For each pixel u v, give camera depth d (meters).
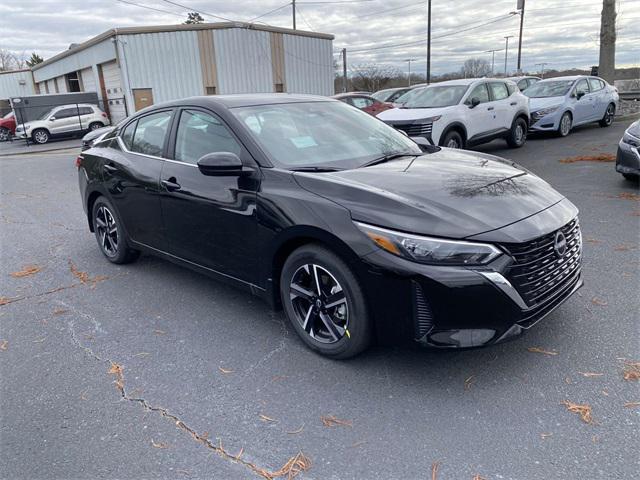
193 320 3.80
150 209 4.25
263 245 3.28
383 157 3.72
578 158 9.79
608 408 2.57
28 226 6.98
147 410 2.76
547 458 2.27
